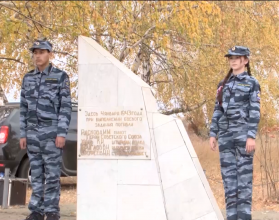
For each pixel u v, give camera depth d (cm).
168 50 783
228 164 509
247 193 498
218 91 524
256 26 919
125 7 623
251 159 502
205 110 1196
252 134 488
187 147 527
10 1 593
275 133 869
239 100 503
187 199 518
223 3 725
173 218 516
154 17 626
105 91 540
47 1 580
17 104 966
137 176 524
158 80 1124
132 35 713
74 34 593
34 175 537
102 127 538
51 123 532
